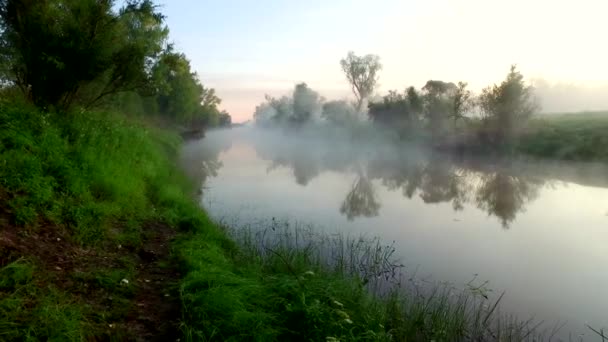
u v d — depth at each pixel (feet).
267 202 50.29
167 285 17.26
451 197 60.49
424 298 22.79
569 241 36.91
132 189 30.27
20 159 21.16
